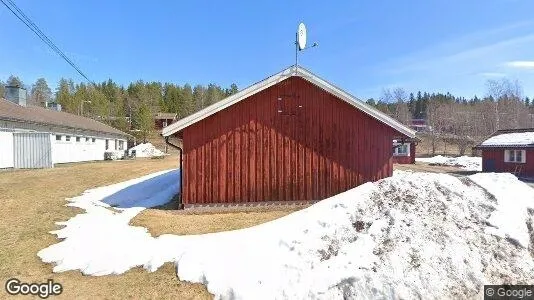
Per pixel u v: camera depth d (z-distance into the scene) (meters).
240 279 7.23
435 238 8.02
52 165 24.83
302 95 14.02
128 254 8.62
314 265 7.55
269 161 13.63
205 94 120.44
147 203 14.59
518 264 7.64
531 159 31.02
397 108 101.06
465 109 100.44
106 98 96.94
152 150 49.66
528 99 122.88
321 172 14.09
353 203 9.48
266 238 8.66
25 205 13.15
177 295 7.06
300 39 13.77
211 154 13.22
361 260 7.53
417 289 6.83
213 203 13.17
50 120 27.66
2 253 8.91
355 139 14.44
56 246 9.30
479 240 8.11
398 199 9.44
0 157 21.75
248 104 13.55
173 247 8.85
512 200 9.74
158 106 100.56
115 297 7.02
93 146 35.44
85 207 13.36
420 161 45.72
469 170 35.41
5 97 29.03
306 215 9.46
